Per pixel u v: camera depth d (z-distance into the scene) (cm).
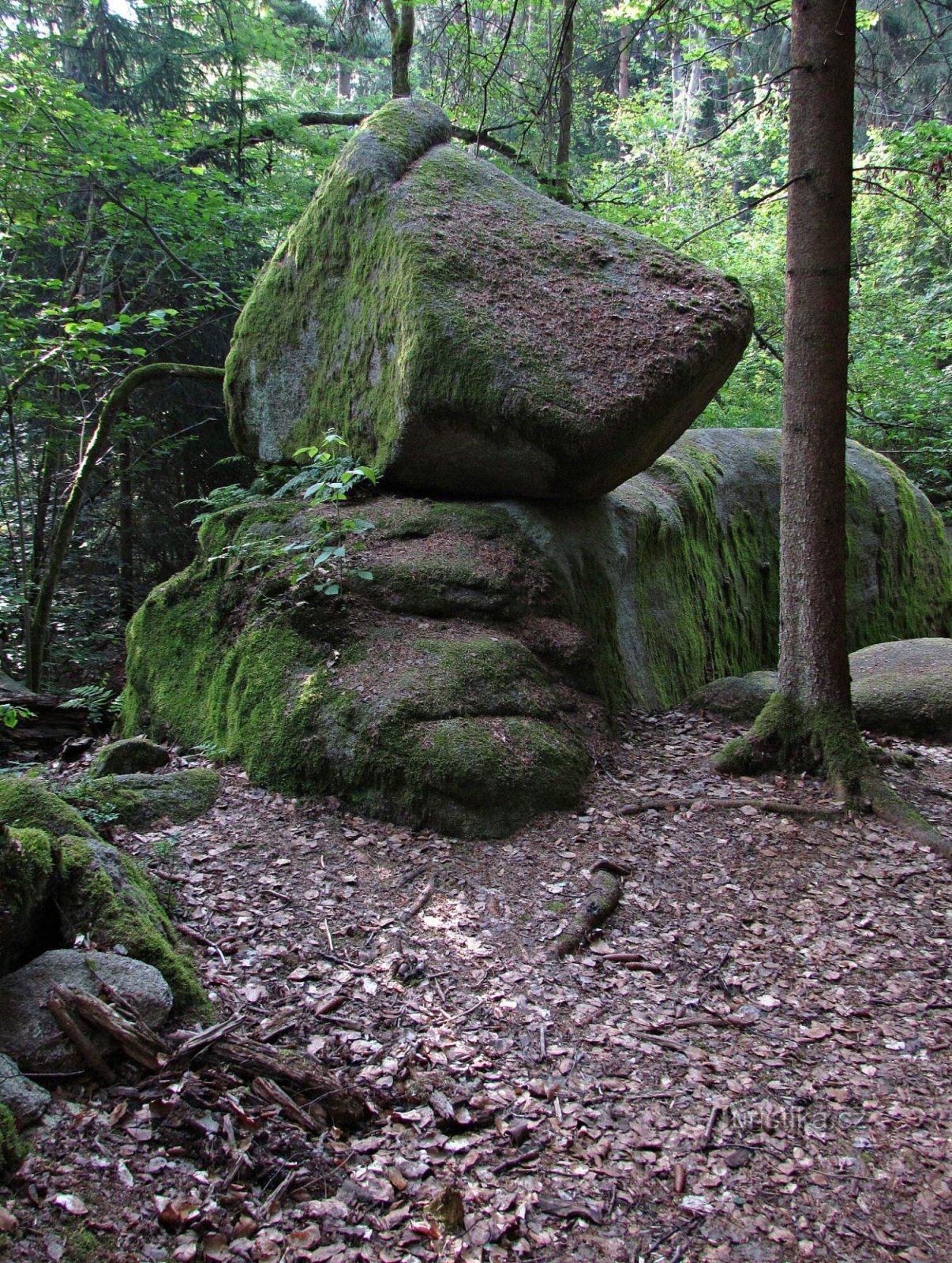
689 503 798
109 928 301
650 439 607
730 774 549
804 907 423
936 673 688
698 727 642
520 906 404
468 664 512
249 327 707
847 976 373
